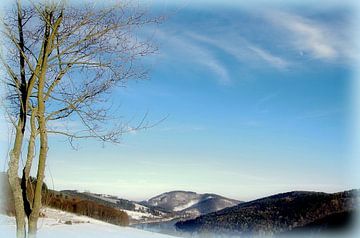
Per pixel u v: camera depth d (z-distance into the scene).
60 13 8.76
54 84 8.93
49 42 8.61
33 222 8.17
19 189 8.14
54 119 9.32
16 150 8.29
